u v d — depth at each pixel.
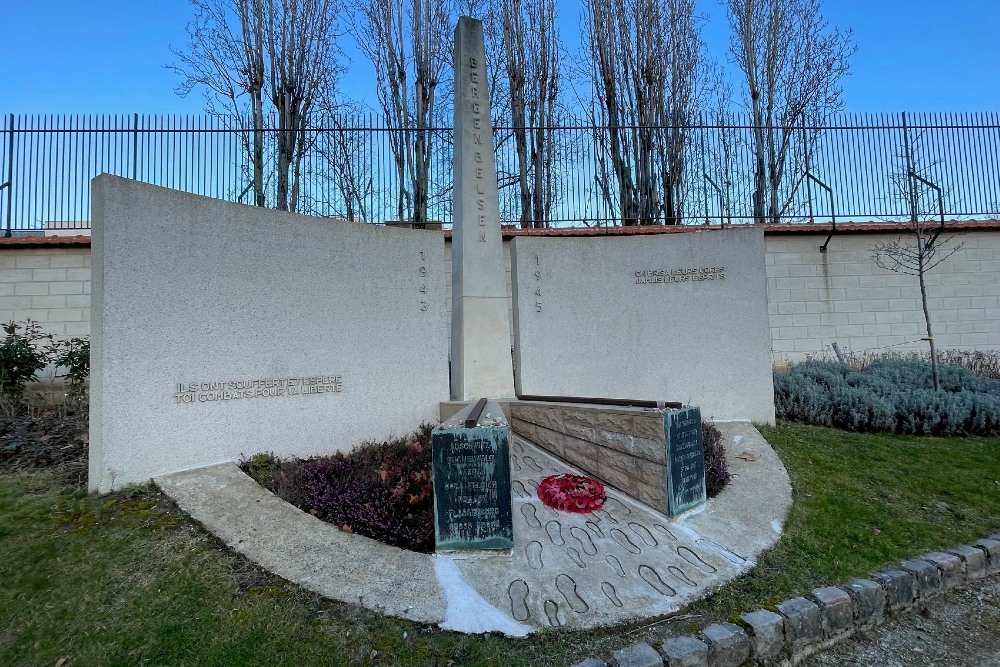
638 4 17.84
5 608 3.24
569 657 3.13
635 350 8.23
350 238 6.79
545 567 4.00
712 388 8.10
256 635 3.12
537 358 7.96
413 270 7.32
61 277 9.77
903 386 8.66
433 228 12.18
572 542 4.40
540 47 18.70
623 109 17.97
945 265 11.91
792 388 8.45
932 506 5.39
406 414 7.04
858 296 11.71
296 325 6.21
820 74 18.70
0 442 5.89
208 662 2.93
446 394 7.41
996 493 5.65
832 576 4.12
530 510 4.87
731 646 3.27
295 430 6.09
